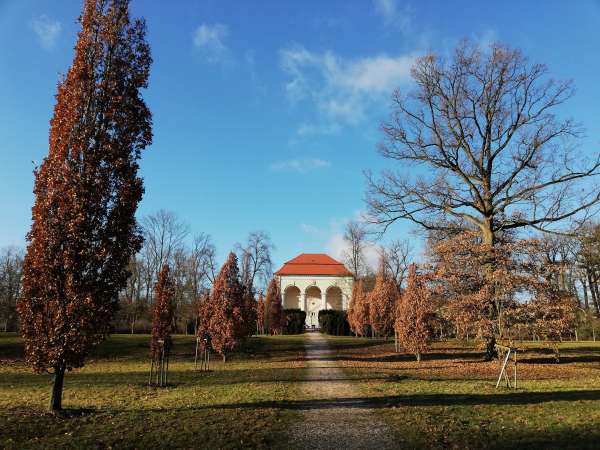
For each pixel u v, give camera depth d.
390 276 40.75
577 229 22.39
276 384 14.44
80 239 9.67
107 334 10.07
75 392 13.21
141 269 50.00
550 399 10.95
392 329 34.00
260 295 46.19
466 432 7.82
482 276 19.80
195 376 17.17
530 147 22.27
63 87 10.52
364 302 39.91
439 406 10.16
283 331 47.91
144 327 42.84
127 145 10.64
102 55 10.85
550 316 18.23
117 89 10.80
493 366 20.14
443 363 22.02
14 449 7.00
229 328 23.39
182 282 46.78
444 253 21.16
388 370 18.97
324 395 12.02
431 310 22.72
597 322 39.44
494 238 22.91
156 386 14.45
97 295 9.82
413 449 6.95
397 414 9.35
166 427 8.30
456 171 24.09
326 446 7.12
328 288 66.06
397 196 25.02
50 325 9.48
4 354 24.50
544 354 25.25
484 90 22.88
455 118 23.38
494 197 23.45
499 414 9.22
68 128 10.15
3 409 10.03
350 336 44.56
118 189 10.38
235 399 11.45
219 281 24.19
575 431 7.65
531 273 18.58
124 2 11.17
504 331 17.64
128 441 7.39
